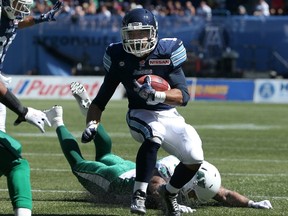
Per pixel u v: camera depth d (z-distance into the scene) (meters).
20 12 22.98
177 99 20.38
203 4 94.25
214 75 86.12
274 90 85.00
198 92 86.19
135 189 20.12
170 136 20.64
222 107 76.12
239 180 29.92
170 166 22.78
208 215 21.95
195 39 85.56
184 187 22.61
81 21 88.75
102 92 21.78
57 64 89.00
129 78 21.06
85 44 88.69
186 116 64.88
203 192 22.66
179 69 21.19
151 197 22.80
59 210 22.81
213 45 85.56
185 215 21.94
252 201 23.45
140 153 20.20
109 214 22.20
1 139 18.09
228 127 55.84
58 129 24.52
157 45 20.97
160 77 20.84
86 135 21.45
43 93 86.50
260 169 33.69
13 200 17.89
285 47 85.44
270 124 58.72
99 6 98.56
